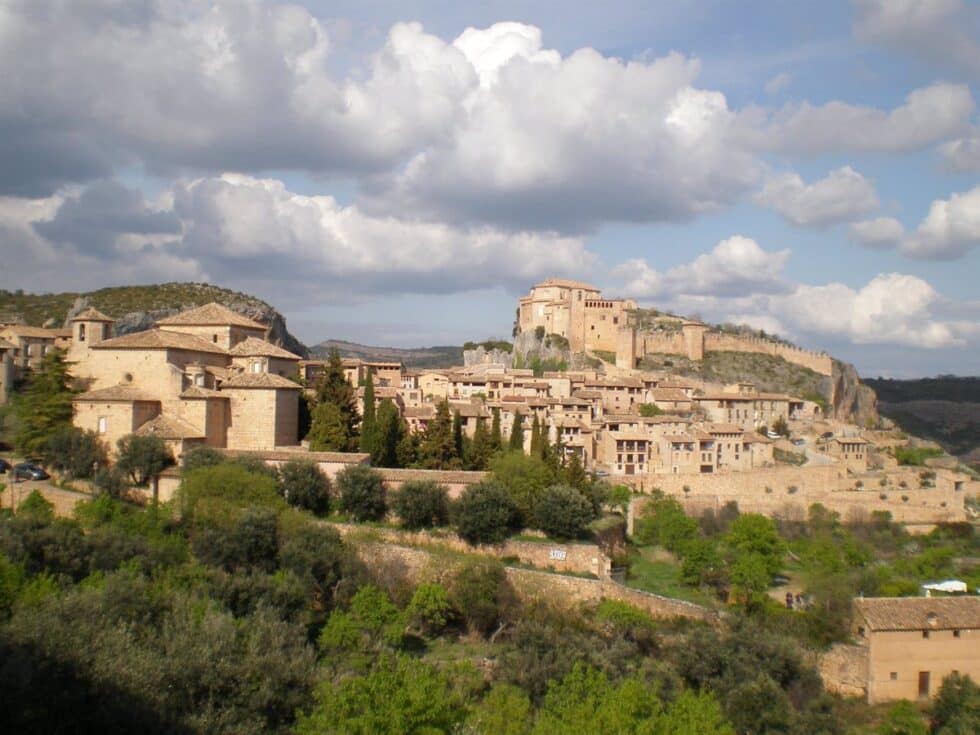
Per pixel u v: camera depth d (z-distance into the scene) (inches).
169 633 1688.0
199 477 2888.8
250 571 2527.1
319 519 3095.5
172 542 2559.1
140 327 6958.7
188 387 3523.6
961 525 4638.3
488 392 6525.6
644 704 1817.2
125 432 3299.7
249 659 1637.6
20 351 4931.1
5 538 2167.8
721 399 6776.6
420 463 3937.0
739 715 2203.5
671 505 4261.8
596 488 4131.4
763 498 4751.5
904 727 2380.7
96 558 2261.3
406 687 1568.7
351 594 2532.0
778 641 2539.4
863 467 5693.9
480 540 3065.9
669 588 3270.2
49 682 1366.9
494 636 2573.8
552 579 2874.0
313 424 3725.4
